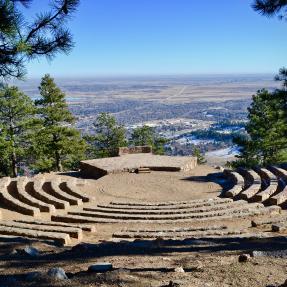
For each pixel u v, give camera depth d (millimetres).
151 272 8273
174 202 24531
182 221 20391
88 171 34531
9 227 17734
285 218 19516
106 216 21875
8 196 24219
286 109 21797
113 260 10562
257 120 41281
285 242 13133
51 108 43156
